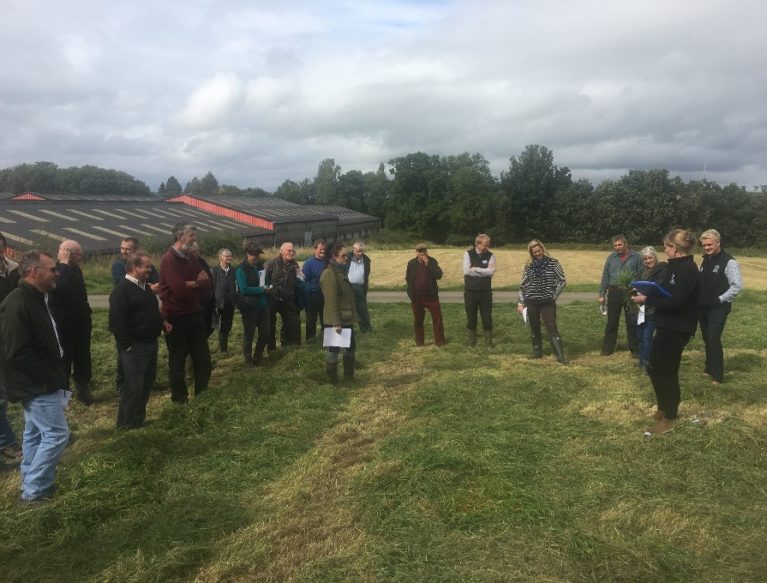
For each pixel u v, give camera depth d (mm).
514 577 3170
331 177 105875
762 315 13078
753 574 3184
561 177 75312
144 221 43906
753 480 4234
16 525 3822
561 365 8312
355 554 3443
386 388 7266
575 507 3908
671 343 5191
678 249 5145
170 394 7238
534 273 8664
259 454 5043
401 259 35250
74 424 6129
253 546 3590
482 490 4152
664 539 3535
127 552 3594
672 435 5023
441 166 91188
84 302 6711
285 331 9648
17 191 108875
